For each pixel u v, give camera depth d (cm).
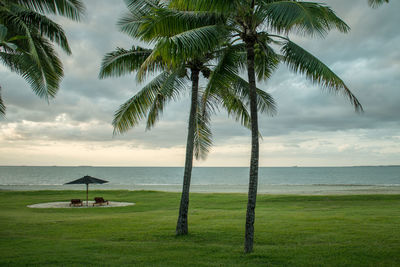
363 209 1811
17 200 2855
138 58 1117
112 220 1511
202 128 1302
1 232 1223
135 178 13212
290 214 1611
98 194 3412
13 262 756
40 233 1198
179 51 726
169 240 1030
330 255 797
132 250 884
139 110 1123
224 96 1216
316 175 15200
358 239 975
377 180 10188
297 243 948
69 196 3244
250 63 807
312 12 715
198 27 836
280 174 17075
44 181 10350
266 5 716
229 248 895
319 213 1642
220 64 943
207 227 1251
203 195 3097
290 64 855
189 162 1116
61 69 1264
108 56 1102
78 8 1215
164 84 1155
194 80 1109
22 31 1118
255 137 804
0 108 1171
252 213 823
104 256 814
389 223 1257
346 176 13662
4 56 1197
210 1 698
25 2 1149
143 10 1045
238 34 829
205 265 722
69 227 1323
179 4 741
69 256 816
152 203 2548
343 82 757
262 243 959
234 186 6475
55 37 1214
